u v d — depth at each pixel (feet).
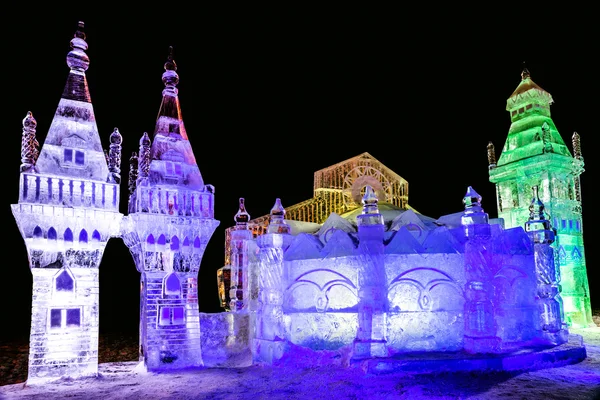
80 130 43.45
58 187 41.45
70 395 35.76
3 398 35.14
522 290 46.03
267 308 45.06
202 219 47.80
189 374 41.81
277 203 48.34
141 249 45.42
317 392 33.94
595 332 64.08
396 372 36.32
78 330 41.14
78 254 41.86
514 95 79.46
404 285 41.98
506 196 78.48
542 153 71.92
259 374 40.40
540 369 38.81
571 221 73.36
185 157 48.88
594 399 31.07
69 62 44.55
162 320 45.27
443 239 42.98
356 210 62.59
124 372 43.45
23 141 40.98
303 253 46.06
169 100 49.83
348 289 43.16
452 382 34.45
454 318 41.88
